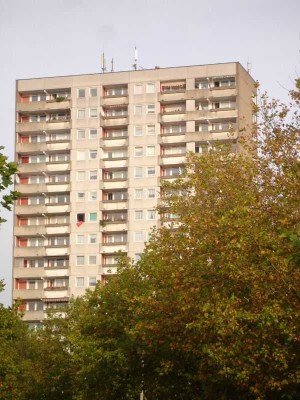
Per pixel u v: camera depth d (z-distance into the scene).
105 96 120.50
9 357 57.16
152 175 117.56
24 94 124.00
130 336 51.72
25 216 121.75
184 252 43.03
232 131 47.69
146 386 52.28
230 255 37.22
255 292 35.72
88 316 57.44
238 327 35.88
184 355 46.78
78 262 118.62
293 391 37.88
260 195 39.62
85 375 57.78
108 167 119.38
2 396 54.44
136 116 119.19
